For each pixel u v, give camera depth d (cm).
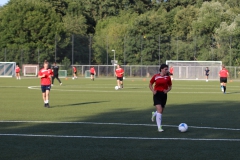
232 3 12069
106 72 9381
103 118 2052
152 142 1404
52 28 10238
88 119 2009
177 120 1994
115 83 6134
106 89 4603
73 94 3800
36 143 1372
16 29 10081
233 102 3048
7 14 10281
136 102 2994
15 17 10156
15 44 10081
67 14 12756
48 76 2577
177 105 2803
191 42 9775
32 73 9219
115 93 3962
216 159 1166
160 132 1611
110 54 10000
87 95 3678
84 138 1469
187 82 7012
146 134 1564
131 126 1769
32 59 9488
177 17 11500
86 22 12781
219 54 9288
